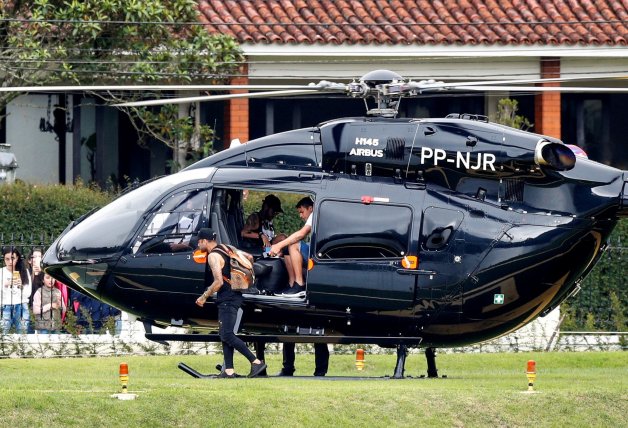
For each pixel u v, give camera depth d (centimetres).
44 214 11000
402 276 7525
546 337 10106
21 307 9675
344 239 7550
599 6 13712
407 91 7662
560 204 7575
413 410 6606
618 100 14162
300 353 9688
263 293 7700
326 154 7688
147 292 7700
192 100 7425
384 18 13375
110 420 6244
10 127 13450
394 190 7600
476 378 8019
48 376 8081
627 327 10588
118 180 13575
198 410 6394
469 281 7538
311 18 13275
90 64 12144
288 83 13162
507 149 7531
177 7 12406
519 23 13338
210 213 7681
